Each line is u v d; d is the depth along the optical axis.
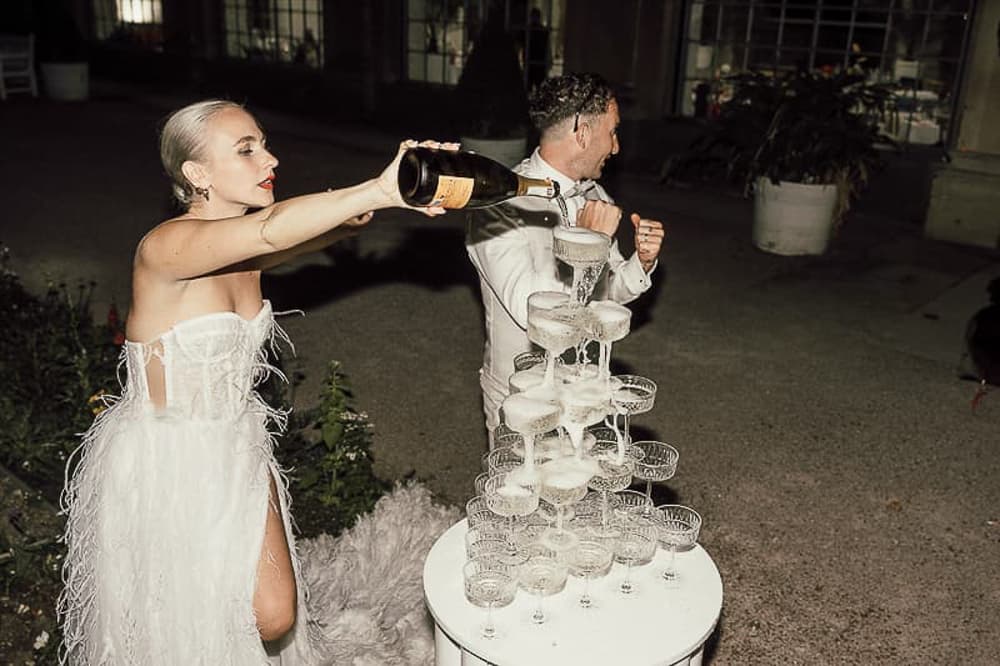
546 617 2.18
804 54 9.68
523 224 2.72
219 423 2.39
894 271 7.52
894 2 8.98
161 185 9.83
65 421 4.33
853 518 4.04
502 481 2.16
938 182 8.31
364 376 5.30
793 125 7.77
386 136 12.82
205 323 2.33
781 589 3.55
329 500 3.79
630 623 2.17
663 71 10.46
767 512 4.06
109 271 7.05
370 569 3.31
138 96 15.63
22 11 16.22
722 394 5.21
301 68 14.17
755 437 4.73
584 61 10.94
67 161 10.88
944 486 4.32
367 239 7.99
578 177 2.76
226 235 2.01
